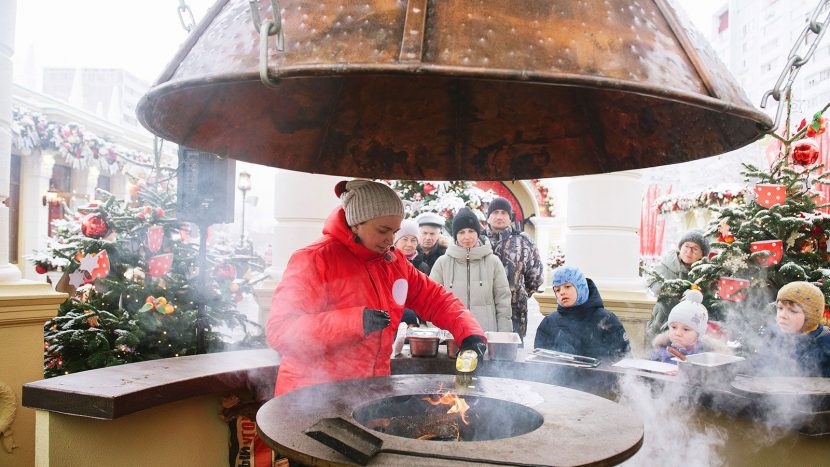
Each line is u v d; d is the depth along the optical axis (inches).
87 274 139.9
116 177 621.0
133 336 131.0
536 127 80.3
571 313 116.3
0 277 120.4
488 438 68.5
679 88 37.7
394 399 69.8
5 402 118.1
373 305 83.1
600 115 74.1
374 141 84.9
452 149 84.7
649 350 153.9
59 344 132.4
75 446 81.0
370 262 84.8
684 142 64.0
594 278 167.2
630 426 59.5
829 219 133.7
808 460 79.5
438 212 211.3
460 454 50.6
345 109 81.5
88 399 76.4
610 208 165.9
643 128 69.0
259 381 97.1
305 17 38.6
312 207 189.5
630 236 169.3
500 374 100.1
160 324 137.7
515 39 35.7
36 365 123.7
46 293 124.3
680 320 103.9
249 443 100.3
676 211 289.1
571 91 76.1
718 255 139.6
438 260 153.9
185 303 146.9
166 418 91.5
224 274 155.4
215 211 130.6
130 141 626.2
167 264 141.9
